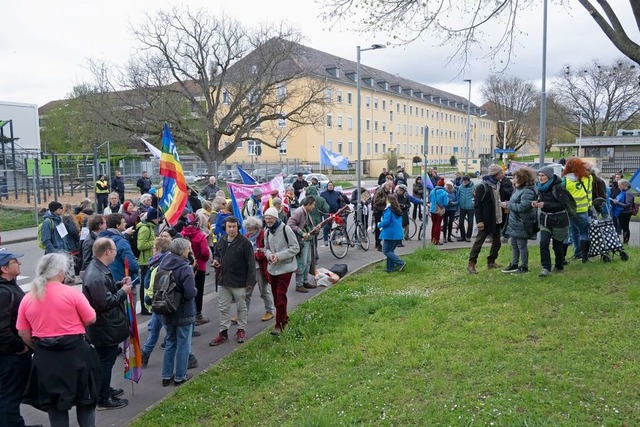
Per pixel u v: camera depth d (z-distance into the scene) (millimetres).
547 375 5031
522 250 9031
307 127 59625
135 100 36719
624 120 62594
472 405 4672
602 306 6578
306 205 10195
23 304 4496
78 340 4551
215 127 38875
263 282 8383
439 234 14875
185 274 5996
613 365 5078
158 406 5562
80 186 31344
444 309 7453
